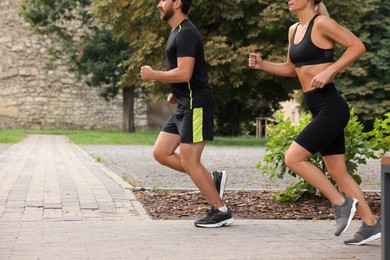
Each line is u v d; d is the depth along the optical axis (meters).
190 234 5.42
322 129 4.98
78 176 10.39
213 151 20.42
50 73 38.88
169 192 8.43
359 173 12.79
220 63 23.02
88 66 32.75
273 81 25.81
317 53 5.01
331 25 4.92
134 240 5.09
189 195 8.09
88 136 28.00
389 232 3.47
